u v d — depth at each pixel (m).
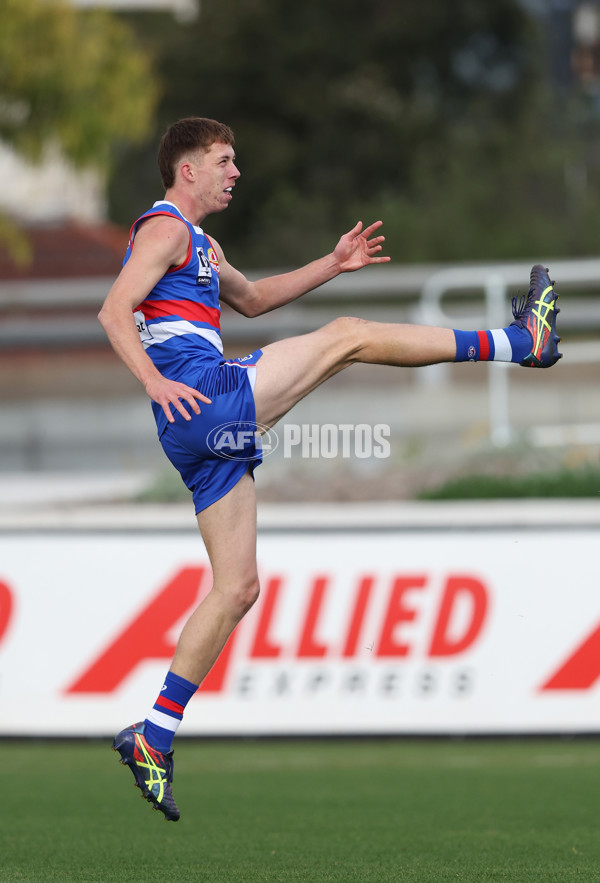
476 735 31.64
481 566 31.97
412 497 42.44
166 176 15.85
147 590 32.12
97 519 32.41
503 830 20.20
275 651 32.00
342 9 147.62
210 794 24.70
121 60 55.38
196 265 15.36
